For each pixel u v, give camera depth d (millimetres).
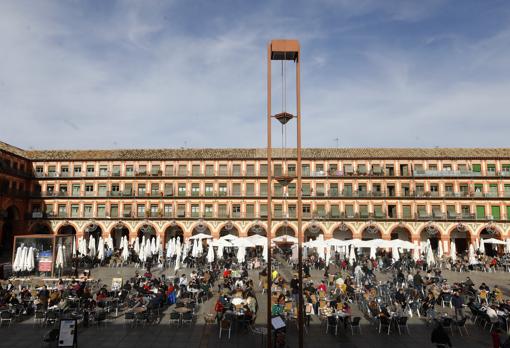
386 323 21688
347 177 65812
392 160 66438
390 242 43500
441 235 63375
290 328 22500
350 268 44625
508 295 32188
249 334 21281
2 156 60344
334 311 22734
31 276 36594
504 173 64312
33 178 66688
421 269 46219
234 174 67250
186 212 66188
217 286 34562
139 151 70688
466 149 68188
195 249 45844
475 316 23734
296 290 26734
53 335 18547
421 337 21000
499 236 63312
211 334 21219
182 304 24938
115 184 67562
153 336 20875
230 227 64875
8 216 65000
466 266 46844
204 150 70688
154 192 67188
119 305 26812
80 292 26906
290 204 66000
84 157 68000
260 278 35625
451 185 64938
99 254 47062
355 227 64688
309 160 67000
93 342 19891
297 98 16500
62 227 67125
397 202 64875
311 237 66375
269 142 16281
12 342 19750
